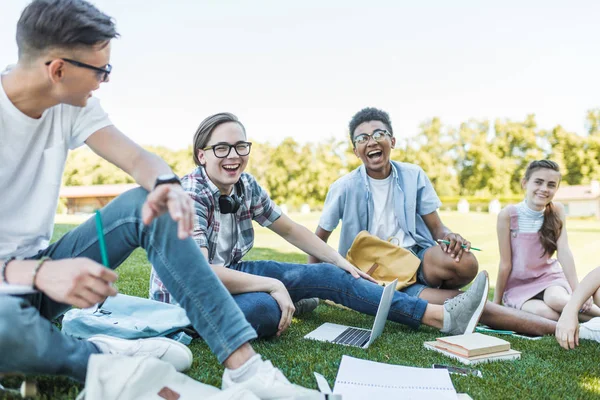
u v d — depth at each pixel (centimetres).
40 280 116
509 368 176
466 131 2764
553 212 289
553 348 208
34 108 135
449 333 222
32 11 122
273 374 128
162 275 134
